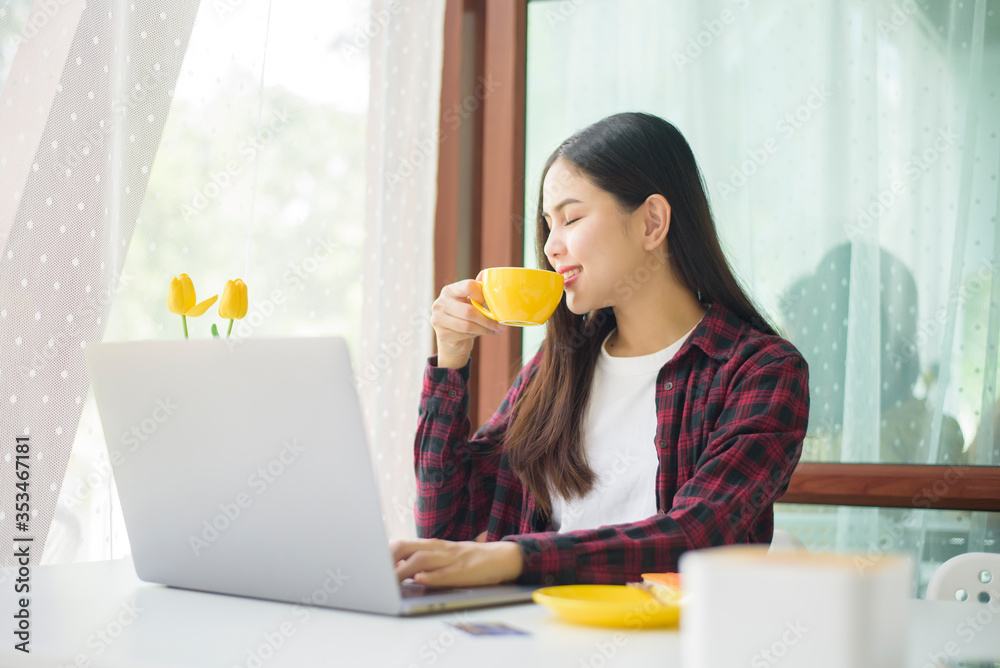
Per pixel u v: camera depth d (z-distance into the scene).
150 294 1.54
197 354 0.79
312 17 1.86
